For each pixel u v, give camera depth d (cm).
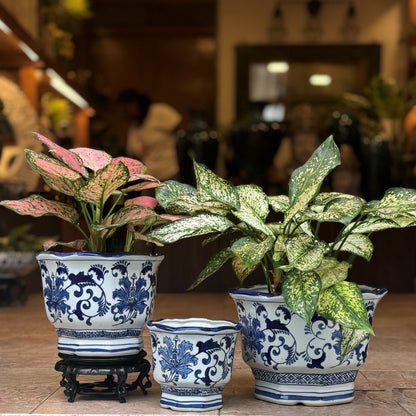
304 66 945
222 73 954
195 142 485
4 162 414
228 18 947
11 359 212
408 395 167
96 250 164
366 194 483
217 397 152
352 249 161
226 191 154
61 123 534
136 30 1117
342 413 150
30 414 147
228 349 151
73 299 155
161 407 153
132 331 160
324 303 146
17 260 346
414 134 673
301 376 155
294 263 141
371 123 748
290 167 666
